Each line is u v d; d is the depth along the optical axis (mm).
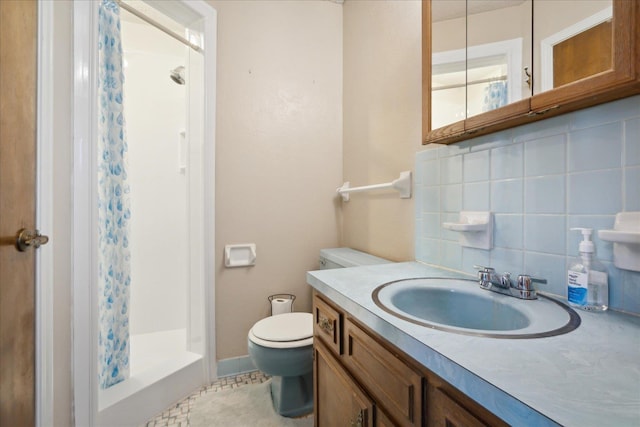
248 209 1761
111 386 1354
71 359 1089
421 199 1222
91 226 1150
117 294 1454
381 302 726
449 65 988
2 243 787
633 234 530
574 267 658
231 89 1713
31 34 911
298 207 1890
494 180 889
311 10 1921
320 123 1944
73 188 1094
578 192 683
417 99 1281
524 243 803
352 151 1858
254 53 1771
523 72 775
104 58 1430
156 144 2271
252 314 1772
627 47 535
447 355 451
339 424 830
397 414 581
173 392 1469
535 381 376
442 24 1014
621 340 492
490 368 411
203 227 1634
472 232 956
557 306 661
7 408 806
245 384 1633
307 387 1431
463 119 929
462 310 836
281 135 1843
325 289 904
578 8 646
